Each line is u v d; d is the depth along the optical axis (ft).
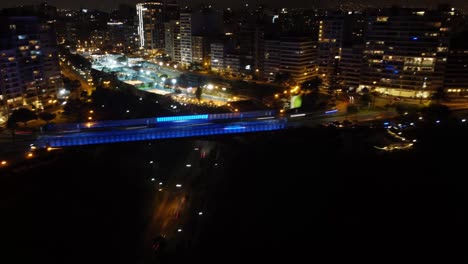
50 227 346.74
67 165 427.33
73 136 446.60
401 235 352.90
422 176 443.73
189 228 351.05
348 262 318.86
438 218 374.22
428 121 562.25
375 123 556.92
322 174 449.06
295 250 330.34
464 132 530.68
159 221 359.46
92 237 336.29
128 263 306.35
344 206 392.68
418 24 642.63
